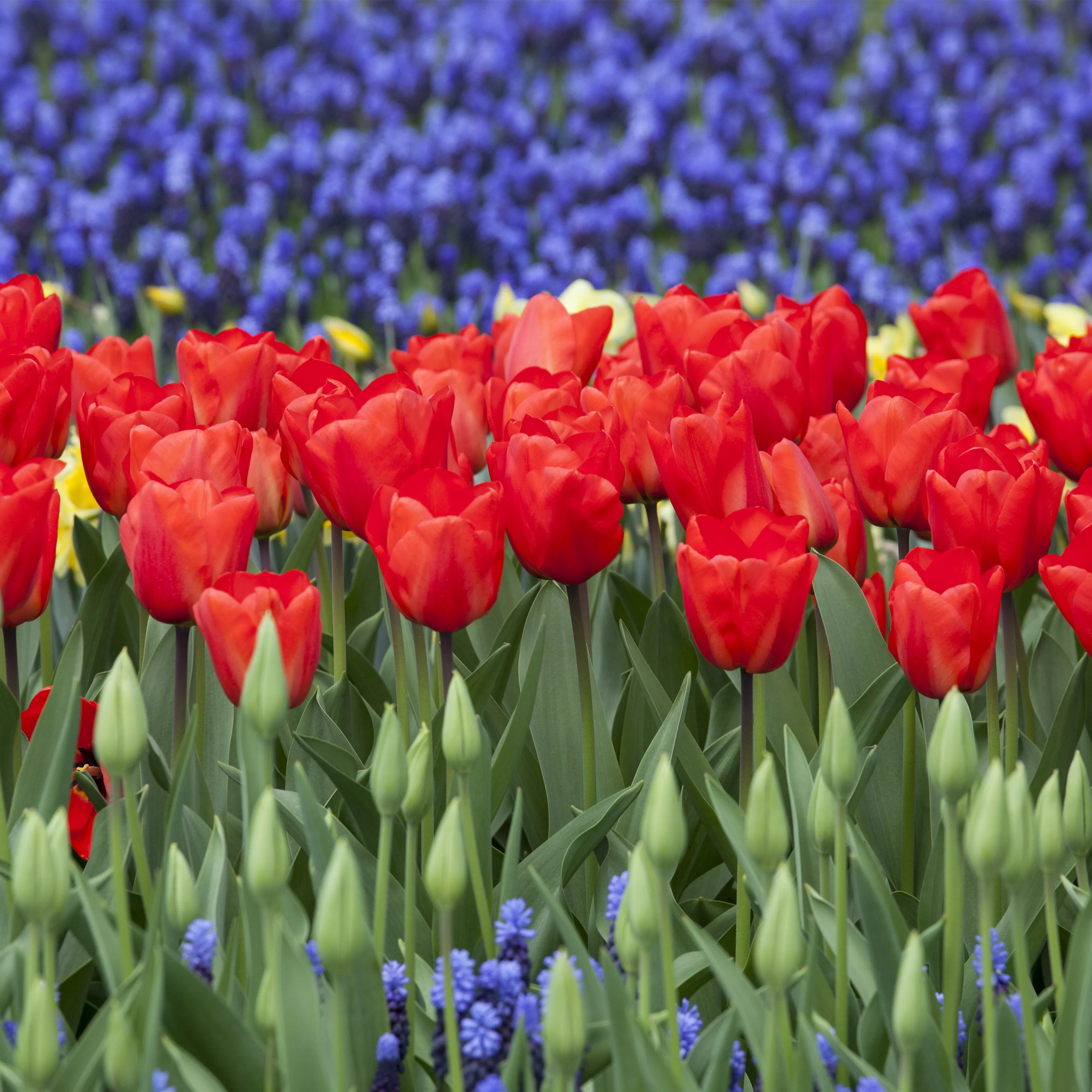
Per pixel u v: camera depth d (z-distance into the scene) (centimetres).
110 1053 267
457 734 278
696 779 293
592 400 301
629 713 302
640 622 313
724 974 275
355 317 620
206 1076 274
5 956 277
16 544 283
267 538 304
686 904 295
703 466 292
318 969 279
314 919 291
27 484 285
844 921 277
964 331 327
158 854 291
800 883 288
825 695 301
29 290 319
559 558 289
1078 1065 274
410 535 283
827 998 282
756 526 285
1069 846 277
